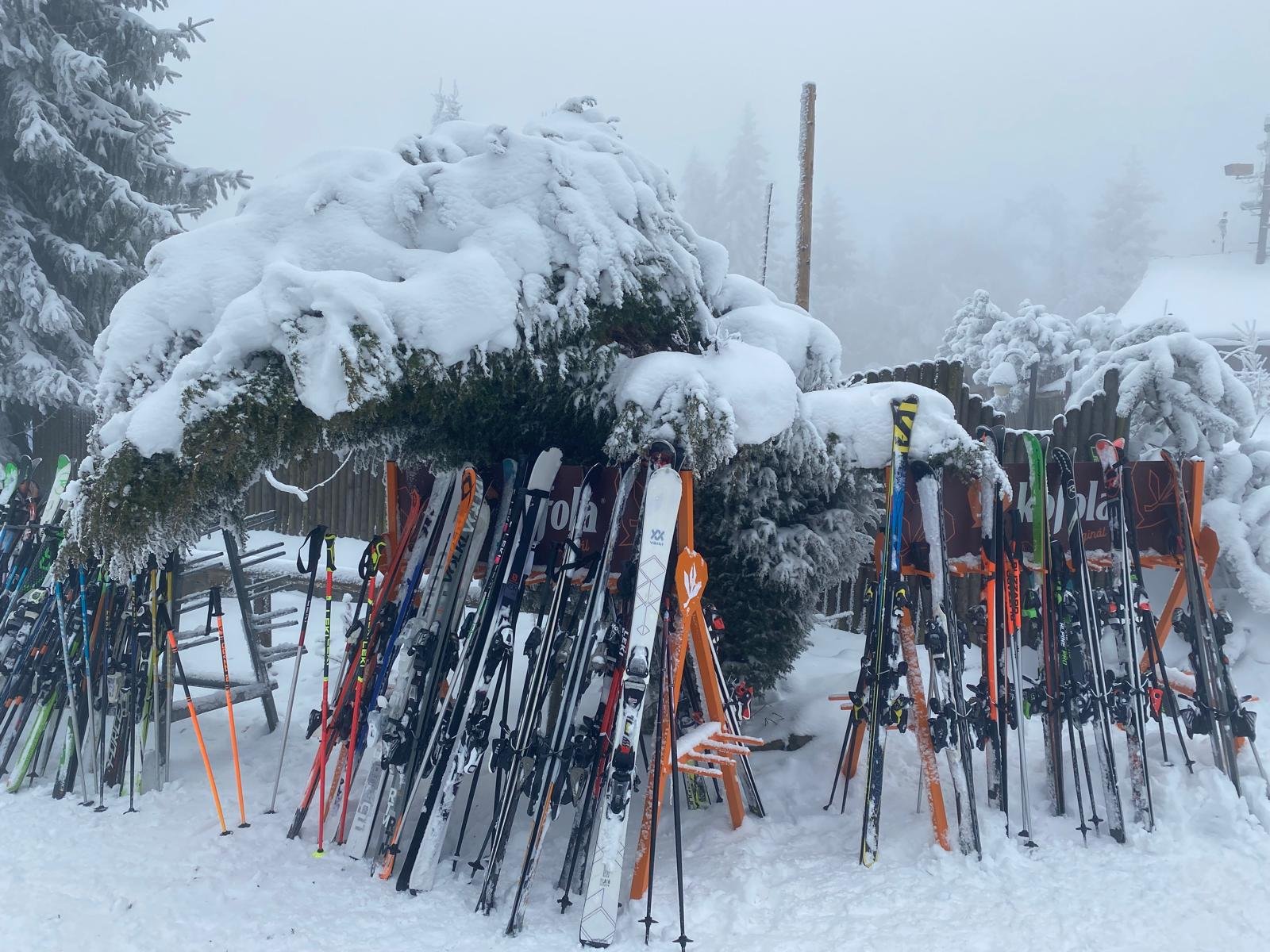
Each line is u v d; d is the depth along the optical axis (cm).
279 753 486
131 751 414
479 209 382
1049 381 1697
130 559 338
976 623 385
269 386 334
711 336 405
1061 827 361
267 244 372
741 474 408
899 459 368
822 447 385
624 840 304
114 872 346
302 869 348
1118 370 604
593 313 383
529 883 310
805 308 922
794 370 455
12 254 1233
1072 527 383
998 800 376
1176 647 553
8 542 531
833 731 450
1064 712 374
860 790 402
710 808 398
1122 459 402
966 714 360
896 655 357
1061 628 378
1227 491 566
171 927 305
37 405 1258
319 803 391
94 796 429
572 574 394
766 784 415
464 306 346
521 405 388
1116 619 404
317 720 453
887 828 369
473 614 402
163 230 1340
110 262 1304
